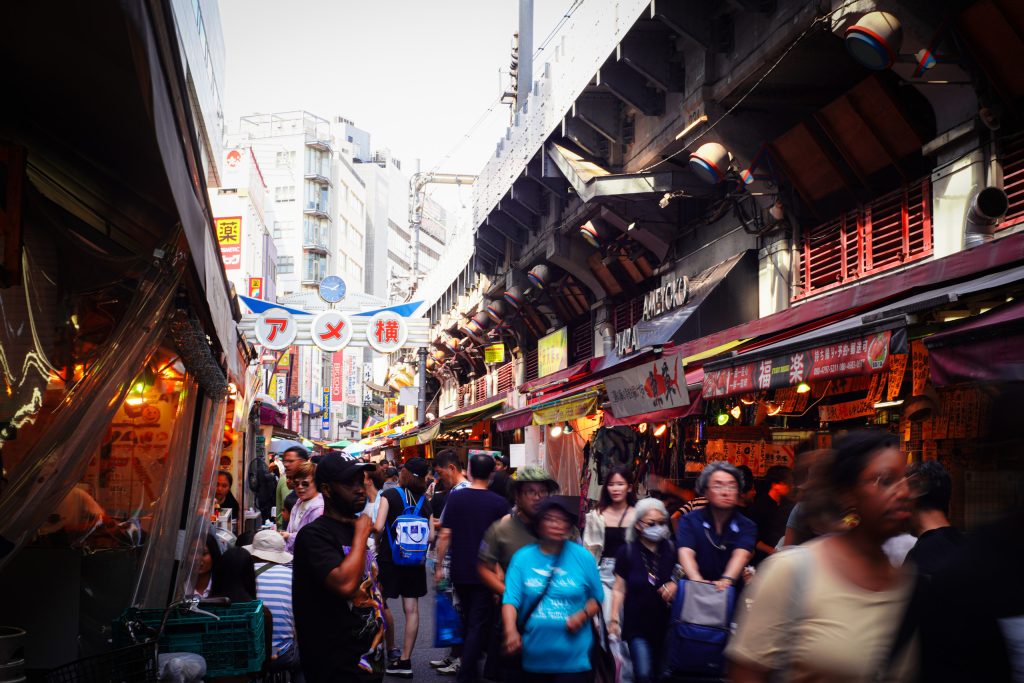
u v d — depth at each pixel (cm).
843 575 248
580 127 1703
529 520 630
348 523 454
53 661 569
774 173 1242
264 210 5512
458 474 893
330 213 10081
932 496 389
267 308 2256
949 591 240
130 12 331
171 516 709
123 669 425
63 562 580
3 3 351
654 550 564
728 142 1237
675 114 1392
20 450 583
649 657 552
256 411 2180
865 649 242
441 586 772
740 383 802
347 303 7944
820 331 728
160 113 392
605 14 1451
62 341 646
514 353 2919
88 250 586
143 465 850
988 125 877
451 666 846
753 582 263
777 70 1152
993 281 580
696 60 1291
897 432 809
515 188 2067
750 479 796
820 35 1061
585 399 1209
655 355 1163
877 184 1112
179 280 525
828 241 1216
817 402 973
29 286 599
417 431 2991
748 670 253
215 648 505
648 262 1758
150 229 639
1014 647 230
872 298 814
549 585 493
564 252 1992
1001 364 479
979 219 855
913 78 919
